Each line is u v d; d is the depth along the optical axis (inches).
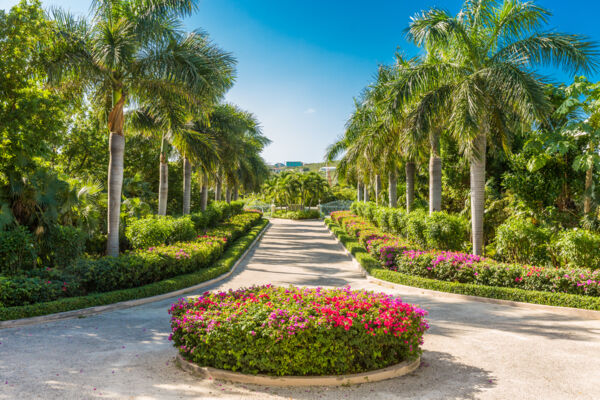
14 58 379.2
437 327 262.1
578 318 288.0
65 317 275.0
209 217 826.2
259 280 435.5
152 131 643.5
